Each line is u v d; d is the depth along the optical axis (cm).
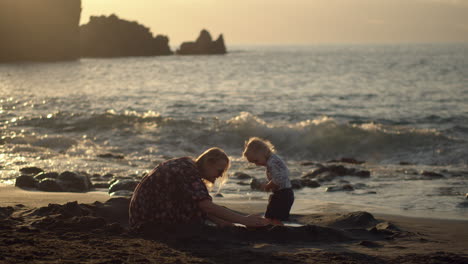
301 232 488
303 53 18562
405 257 414
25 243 404
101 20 13100
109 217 565
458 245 480
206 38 15875
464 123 2277
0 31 8938
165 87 4172
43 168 1116
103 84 4412
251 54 16712
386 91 3841
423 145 1675
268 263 383
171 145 1686
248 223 483
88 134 1809
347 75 5881
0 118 2144
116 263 357
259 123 1859
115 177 1016
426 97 3403
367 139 1719
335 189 921
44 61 9600
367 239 499
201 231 476
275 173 610
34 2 9438
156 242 436
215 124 1895
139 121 1958
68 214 535
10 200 717
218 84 4581
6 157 1255
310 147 1711
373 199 830
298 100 3228
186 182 474
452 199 826
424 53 17688
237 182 1009
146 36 13812
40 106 2652
